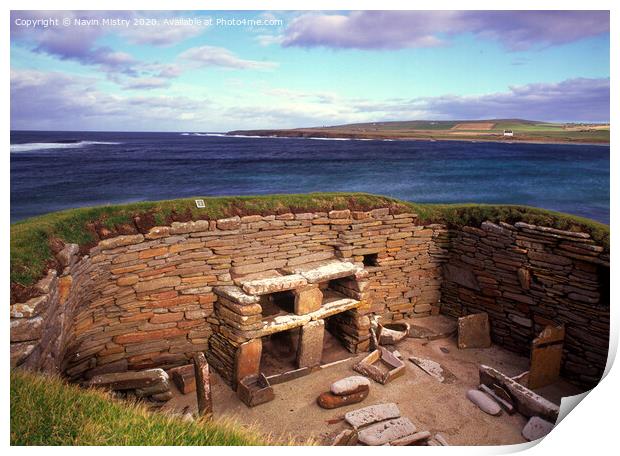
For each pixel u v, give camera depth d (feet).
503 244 32.27
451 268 36.42
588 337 28.04
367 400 25.05
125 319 25.44
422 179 113.09
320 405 24.21
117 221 25.58
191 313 27.45
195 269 27.43
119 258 24.79
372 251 33.91
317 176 120.78
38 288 17.57
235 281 27.96
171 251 26.55
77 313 22.49
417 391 26.14
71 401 16.66
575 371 28.71
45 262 19.31
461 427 23.11
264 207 30.40
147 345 26.32
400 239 35.17
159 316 26.53
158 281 26.30
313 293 28.48
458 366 29.55
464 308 35.83
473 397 25.23
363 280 30.73
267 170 131.23
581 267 28.27
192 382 25.32
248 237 29.25
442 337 33.68
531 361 27.35
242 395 24.73
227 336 26.66
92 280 23.29
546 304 30.27
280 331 29.94
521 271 31.19
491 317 33.73
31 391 15.67
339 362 29.35
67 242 21.97
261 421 22.93
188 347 27.76
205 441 17.20
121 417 16.88
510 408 24.29
